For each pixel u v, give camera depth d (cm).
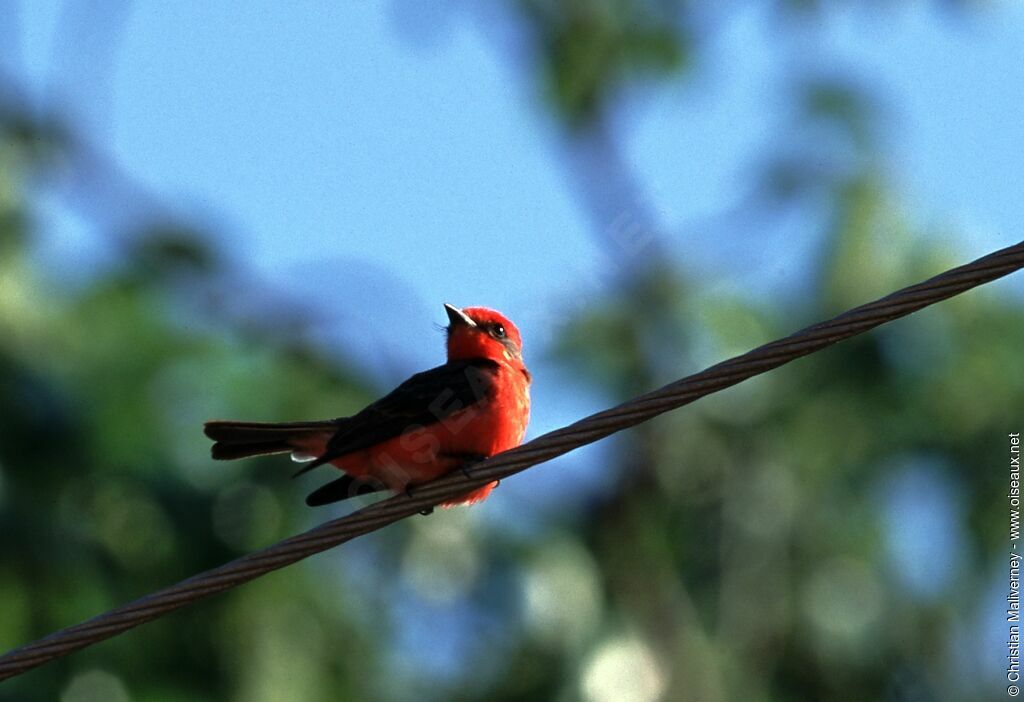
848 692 1548
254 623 1198
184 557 1190
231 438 1061
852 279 1462
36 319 1217
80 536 1180
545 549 1352
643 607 1528
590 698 1309
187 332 1267
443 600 1287
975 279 770
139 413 1210
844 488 1578
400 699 1274
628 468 1575
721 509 1573
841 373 1513
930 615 1571
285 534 1205
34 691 1175
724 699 1501
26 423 1175
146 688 1190
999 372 1497
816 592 1555
